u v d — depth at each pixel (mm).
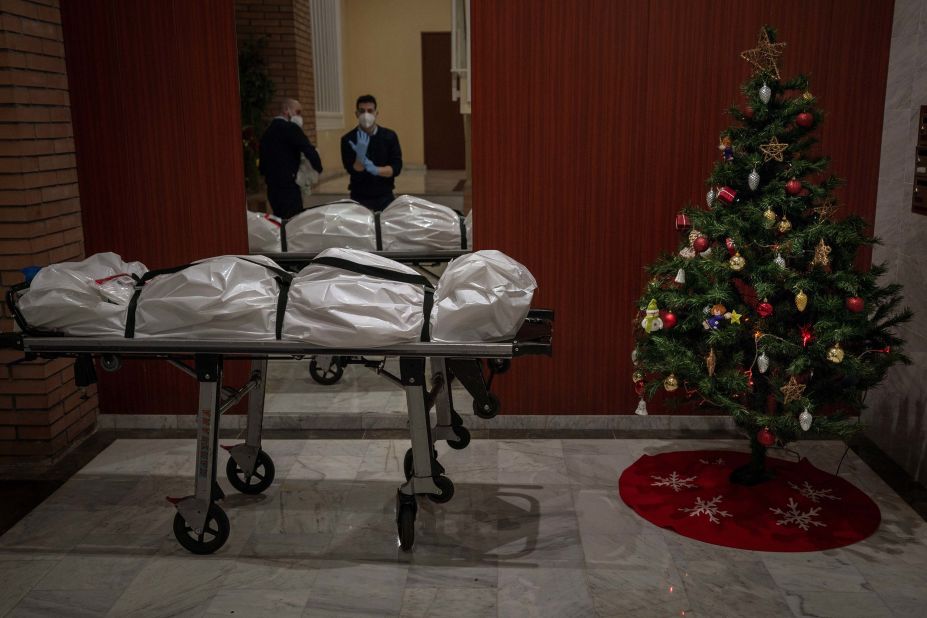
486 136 3678
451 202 4988
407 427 3973
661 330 3047
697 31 3531
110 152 3787
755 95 2932
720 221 2961
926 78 3203
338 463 3570
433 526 2975
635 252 3760
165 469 3529
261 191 4066
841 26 3482
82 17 3646
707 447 3691
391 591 2568
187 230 3873
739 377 2871
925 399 3256
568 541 2867
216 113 3746
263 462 3238
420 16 5691
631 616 2438
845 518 3006
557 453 3637
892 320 2994
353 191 4383
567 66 3592
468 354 2545
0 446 3557
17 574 2686
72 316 2594
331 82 4883
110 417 4039
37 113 3420
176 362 2701
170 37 3670
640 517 3043
